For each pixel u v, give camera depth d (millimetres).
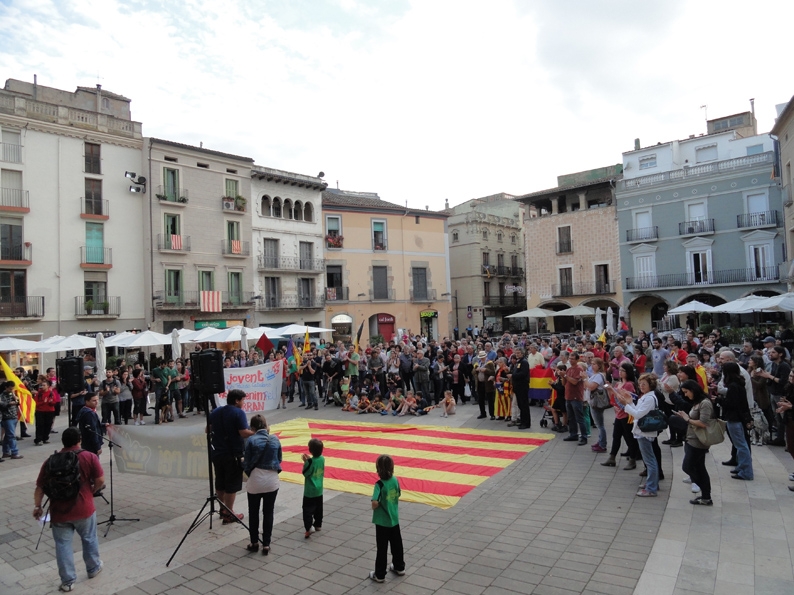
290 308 37531
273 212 38094
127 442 7965
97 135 30141
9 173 27266
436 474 9312
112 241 30547
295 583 5602
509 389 13664
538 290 45094
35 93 29688
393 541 5645
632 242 39750
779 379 9945
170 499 8742
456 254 51844
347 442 12188
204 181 34125
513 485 8617
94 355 28953
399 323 43969
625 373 9359
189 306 32594
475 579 5508
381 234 43781
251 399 14688
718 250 36188
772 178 31359
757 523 6457
